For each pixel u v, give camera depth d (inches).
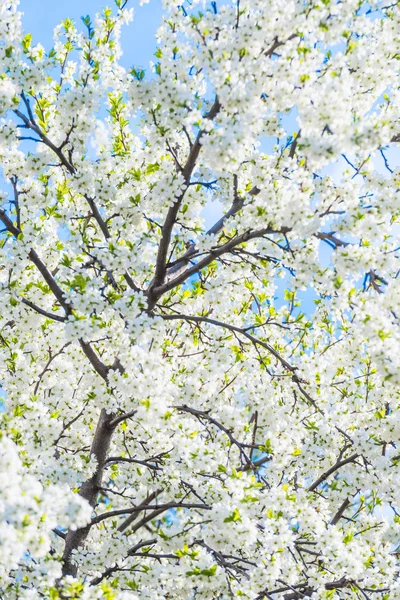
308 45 237.0
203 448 247.8
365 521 339.6
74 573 294.5
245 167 315.0
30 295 306.3
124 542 283.7
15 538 170.2
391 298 242.5
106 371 304.7
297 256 256.2
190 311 363.3
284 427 328.5
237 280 355.6
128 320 254.5
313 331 372.8
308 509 269.0
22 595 221.0
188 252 356.8
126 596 217.5
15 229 290.4
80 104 264.7
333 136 221.9
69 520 193.5
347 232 249.8
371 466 325.1
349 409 363.3
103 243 296.0
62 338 329.4
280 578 266.7
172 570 257.3
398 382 226.5
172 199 275.4
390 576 297.3
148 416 250.7
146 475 303.1
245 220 284.4
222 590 260.2
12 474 176.7
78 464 284.2
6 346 317.7
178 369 323.3
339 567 262.8
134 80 252.7
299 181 245.4
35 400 270.2
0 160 284.7
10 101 252.4
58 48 315.9
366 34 275.3
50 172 348.2
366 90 292.8
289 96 244.2
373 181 268.5
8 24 252.4
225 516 226.5
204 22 237.0
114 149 330.0
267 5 235.0
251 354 351.3
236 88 222.1
